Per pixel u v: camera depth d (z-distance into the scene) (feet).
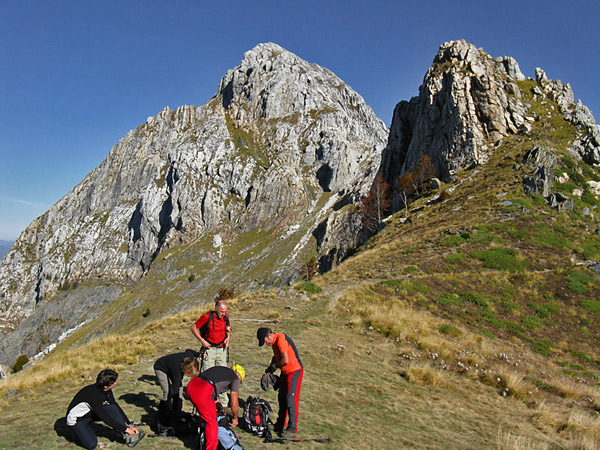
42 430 19.56
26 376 32.86
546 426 31.12
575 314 78.23
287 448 19.29
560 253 100.68
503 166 167.84
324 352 43.52
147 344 42.60
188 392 17.67
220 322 24.53
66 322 572.10
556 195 128.57
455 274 90.17
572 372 55.88
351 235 417.49
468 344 56.70
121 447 17.81
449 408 31.78
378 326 55.98
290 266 451.12
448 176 196.95
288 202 628.69
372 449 21.04
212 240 599.98
